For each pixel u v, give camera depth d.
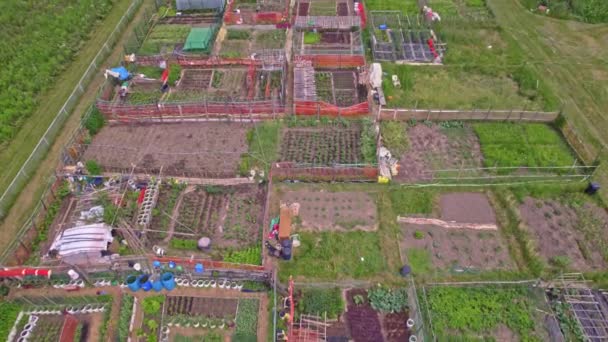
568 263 25.66
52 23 44.75
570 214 28.48
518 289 24.67
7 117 33.97
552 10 46.97
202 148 32.97
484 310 23.75
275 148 32.75
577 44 43.06
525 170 31.33
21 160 31.72
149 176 30.50
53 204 28.75
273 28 46.03
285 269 25.53
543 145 33.06
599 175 30.67
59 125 34.09
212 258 26.14
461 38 43.22
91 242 25.05
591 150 32.44
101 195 29.00
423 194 29.34
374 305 23.97
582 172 31.09
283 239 26.42
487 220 28.23
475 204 29.09
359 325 23.23
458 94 37.47
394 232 27.44
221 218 28.30
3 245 26.64
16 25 44.09
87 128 33.53
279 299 24.12
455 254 26.45
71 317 23.20
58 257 25.67
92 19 46.12
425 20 46.19
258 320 23.33
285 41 44.12
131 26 46.34
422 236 27.17
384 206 28.78
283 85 37.31
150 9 49.03
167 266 25.12
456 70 39.88
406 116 35.00
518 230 27.38
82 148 32.78
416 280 25.12
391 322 23.39
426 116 35.00
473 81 38.91
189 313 23.67
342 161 31.55
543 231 27.52
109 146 33.16
